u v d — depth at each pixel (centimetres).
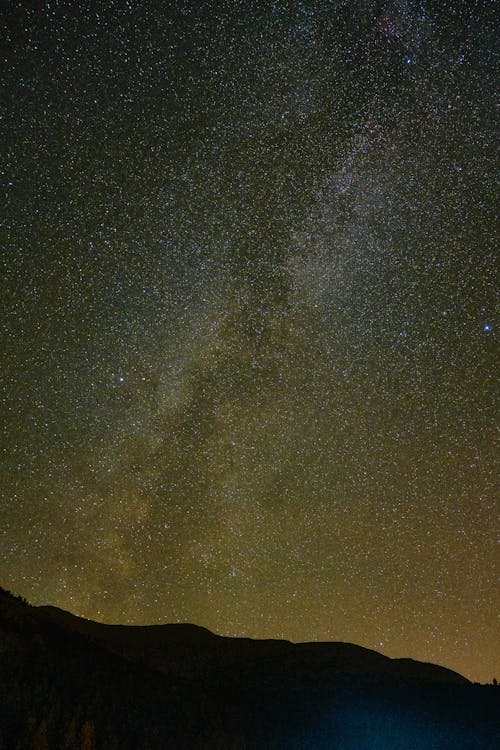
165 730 1064
